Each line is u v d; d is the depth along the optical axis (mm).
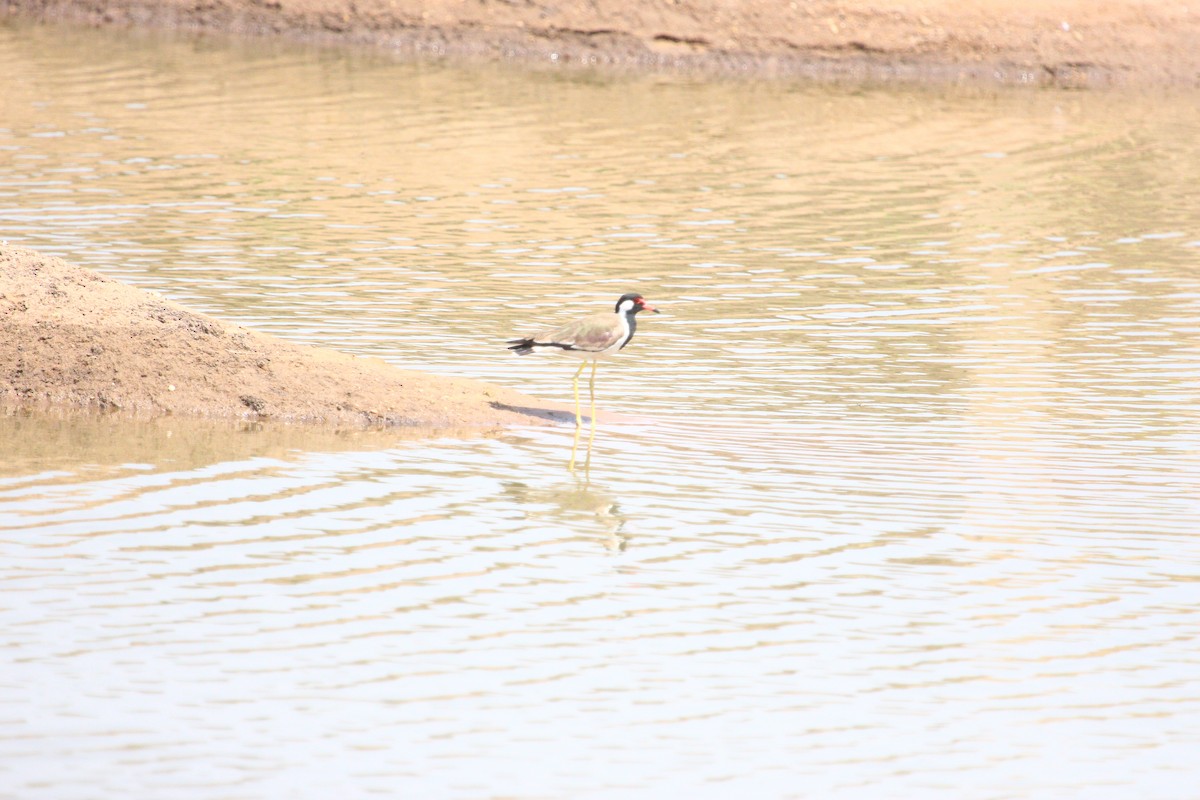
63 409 16375
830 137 34938
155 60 39875
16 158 30125
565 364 19297
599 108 36906
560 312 21672
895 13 43781
